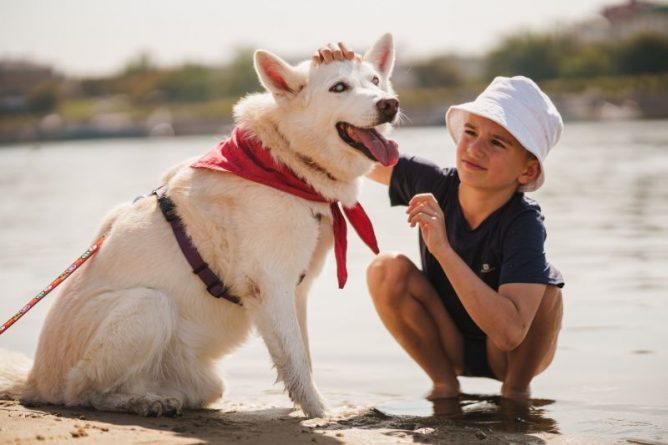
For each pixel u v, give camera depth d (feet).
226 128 197.26
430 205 12.36
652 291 19.84
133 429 10.87
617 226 29.63
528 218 12.96
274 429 11.37
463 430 11.45
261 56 13.11
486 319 12.16
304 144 13.00
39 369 12.94
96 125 202.90
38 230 34.01
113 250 12.84
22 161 92.02
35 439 10.03
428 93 216.95
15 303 20.89
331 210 13.32
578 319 17.88
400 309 14.02
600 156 61.31
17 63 326.24
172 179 13.25
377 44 15.03
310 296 21.59
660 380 14.07
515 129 12.42
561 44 284.20
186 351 12.75
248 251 12.52
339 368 15.70
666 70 253.03
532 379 14.20
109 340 12.09
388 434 11.14
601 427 11.64
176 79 289.94
